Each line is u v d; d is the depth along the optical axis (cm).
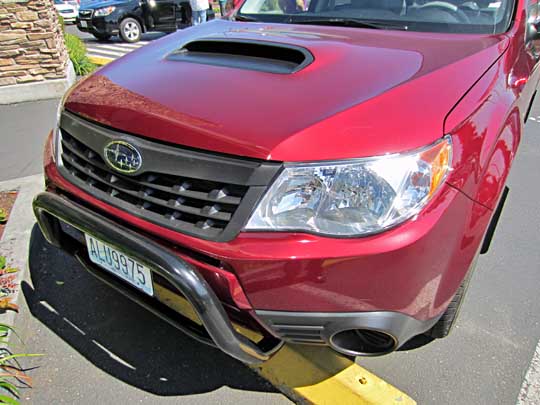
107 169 163
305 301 134
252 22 250
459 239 143
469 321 216
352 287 132
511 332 210
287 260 128
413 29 220
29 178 331
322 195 130
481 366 192
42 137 445
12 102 557
